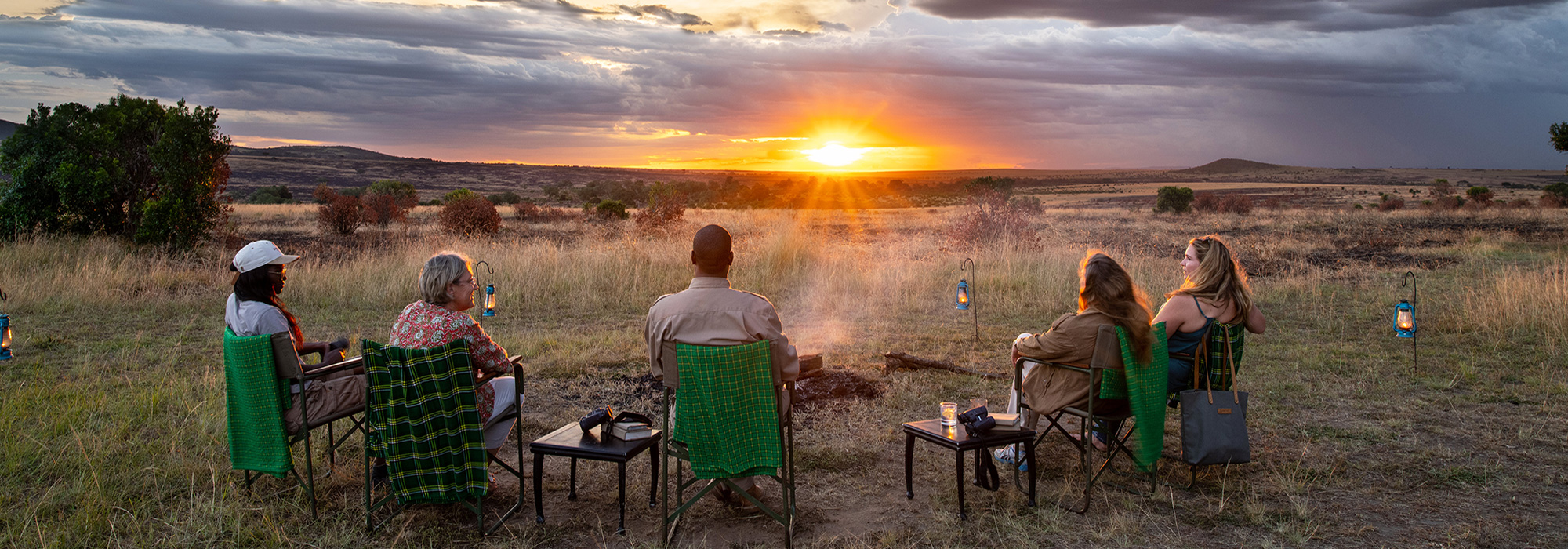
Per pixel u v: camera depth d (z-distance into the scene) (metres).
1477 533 3.51
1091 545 3.46
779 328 3.50
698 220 25.53
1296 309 9.46
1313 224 25.45
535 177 183.62
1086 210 42.47
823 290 10.93
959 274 11.95
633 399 5.91
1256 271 13.30
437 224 24.73
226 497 3.92
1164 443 4.80
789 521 3.39
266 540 3.51
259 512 3.77
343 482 4.14
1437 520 3.67
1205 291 4.25
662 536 3.49
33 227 14.23
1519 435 4.79
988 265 12.84
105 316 8.88
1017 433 3.80
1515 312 7.91
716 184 89.56
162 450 4.54
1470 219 26.92
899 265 12.47
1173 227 25.16
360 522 3.70
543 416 5.50
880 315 9.45
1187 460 3.93
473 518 3.78
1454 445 4.68
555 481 4.30
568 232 23.17
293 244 18.83
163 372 6.42
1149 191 116.50
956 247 16.25
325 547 3.46
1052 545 3.47
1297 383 6.11
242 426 3.72
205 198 14.86
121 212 14.97
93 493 3.84
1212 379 4.20
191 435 4.80
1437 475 4.21
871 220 30.58
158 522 3.66
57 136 14.33
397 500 3.52
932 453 4.67
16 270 11.16
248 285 3.76
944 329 8.58
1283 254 16.42
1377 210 38.03
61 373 6.42
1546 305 7.99
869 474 4.38
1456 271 12.46
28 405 5.36
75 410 5.12
